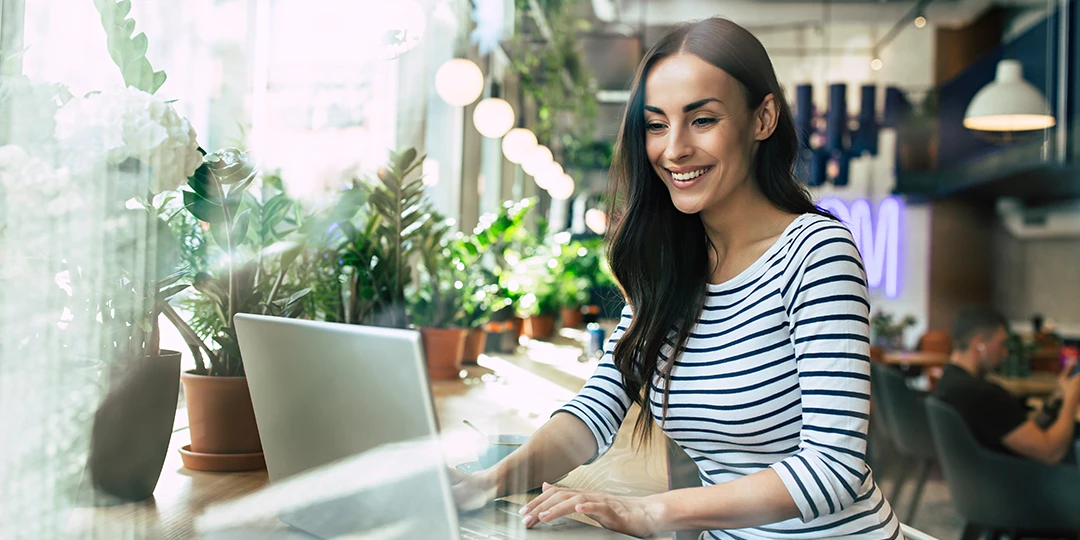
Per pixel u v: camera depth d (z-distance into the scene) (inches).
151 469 44.3
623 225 53.5
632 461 55.2
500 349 111.7
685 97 48.3
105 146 43.3
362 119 67.9
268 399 38.5
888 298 366.9
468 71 94.5
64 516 42.8
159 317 46.3
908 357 240.8
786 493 41.7
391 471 31.9
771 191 49.9
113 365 43.9
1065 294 295.4
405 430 31.1
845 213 376.8
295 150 61.3
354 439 33.5
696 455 52.4
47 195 42.1
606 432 54.9
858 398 42.8
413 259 91.9
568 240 220.1
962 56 334.3
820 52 377.1
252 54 56.9
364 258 69.2
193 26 51.8
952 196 344.2
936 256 354.9
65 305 42.9
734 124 48.4
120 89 44.9
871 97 297.6
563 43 211.3
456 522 30.2
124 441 43.6
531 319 167.6
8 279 41.4
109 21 46.0
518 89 179.0
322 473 35.3
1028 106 206.2
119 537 42.0
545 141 218.5
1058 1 241.9
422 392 30.1
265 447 39.5
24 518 42.4
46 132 42.3
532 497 46.8
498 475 46.2
